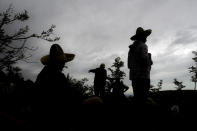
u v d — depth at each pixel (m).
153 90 13.59
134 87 4.10
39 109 2.16
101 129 2.60
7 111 2.35
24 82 2.53
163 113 3.79
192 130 3.53
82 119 2.31
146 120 3.49
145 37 4.31
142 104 3.80
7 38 9.05
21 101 2.37
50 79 2.22
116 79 6.38
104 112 2.74
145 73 4.04
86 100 2.39
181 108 4.43
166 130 3.49
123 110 3.49
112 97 3.81
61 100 2.16
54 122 2.12
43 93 2.18
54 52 2.31
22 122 2.20
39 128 2.12
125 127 3.21
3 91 2.65
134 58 4.16
